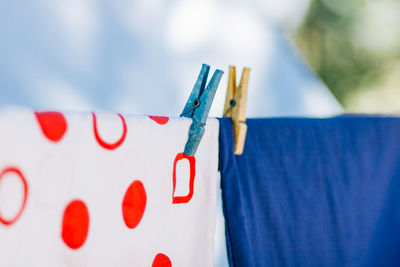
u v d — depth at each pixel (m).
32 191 0.65
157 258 0.87
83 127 0.71
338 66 7.20
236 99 0.99
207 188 0.96
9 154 0.61
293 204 1.09
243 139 0.99
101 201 0.75
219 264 1.30
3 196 0.61
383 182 1.23
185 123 0.88
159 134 0.84
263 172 1.05
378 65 7.13
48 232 0.68
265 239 1.05
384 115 1.30
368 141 1.21
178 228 0.91
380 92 7.14
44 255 0.68
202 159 0.94
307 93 1.66
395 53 7.06
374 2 7.01
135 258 0.82
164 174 0.86
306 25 6.98
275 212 1.06
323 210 1.13
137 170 0.81
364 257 1.19
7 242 0.62
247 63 1.56
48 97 1.07
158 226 0.86
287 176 1.08
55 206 0.68
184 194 0.91
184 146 0.89
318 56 7.11
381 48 7.09
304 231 1.10
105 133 0.74
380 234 1.22
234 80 0.99
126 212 0.79
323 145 1.14
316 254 1.11
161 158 0.85
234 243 0.99
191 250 0.94
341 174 1.16
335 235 1.14
